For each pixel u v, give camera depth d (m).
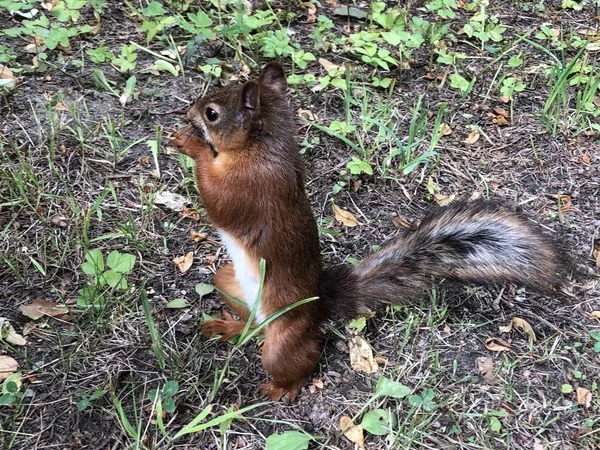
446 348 0.49
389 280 0.47
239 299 0.48
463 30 0.81
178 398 0.44
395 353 0.48
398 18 0.77
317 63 0.74
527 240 0.48
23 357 0.46
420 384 0.47
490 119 0.71
